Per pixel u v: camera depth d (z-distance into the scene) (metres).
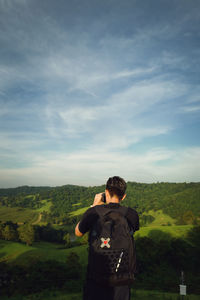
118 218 1.79
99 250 1.64
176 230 109.81
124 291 1.62
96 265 1.62
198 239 93.25
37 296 14.91
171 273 58.69
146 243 83.38
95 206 1.90
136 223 1.87
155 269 60.97
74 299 12.28
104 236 1.67
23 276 59.34
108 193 1.97
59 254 90.56
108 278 1.57
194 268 63.38
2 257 91.06
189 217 179.75
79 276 57.59
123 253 1.64
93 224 1.81
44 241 161.50
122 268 1.60
